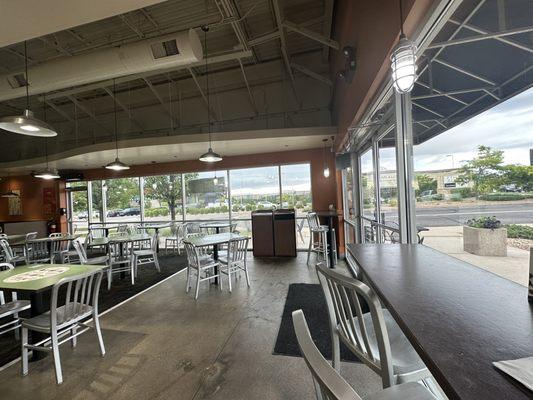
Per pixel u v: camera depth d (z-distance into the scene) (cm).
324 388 49
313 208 670
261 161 711
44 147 821
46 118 794
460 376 55
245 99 656
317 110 617
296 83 625
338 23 382
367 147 397
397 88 134
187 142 547
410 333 72
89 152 603
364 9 242
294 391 182
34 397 184
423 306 87
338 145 528
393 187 261
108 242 466
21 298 391
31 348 206
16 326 266
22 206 895
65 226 870
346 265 511
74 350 239
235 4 379
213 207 762
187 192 784
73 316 215
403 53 129
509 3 119
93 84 575
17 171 818
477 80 140
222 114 670
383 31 190
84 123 775
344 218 597
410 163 218
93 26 424
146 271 520
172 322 291
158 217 806
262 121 646
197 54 350
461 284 106
